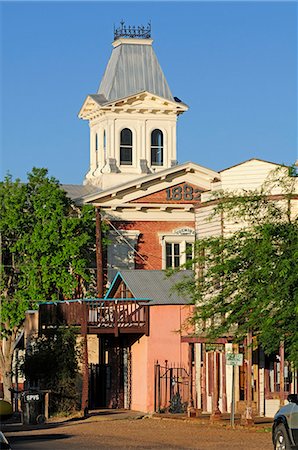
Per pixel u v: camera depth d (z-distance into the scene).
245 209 41.62
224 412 49.31
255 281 39.72
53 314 57.44
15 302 66.44
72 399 53.62
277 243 39.34
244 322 41.97
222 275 41.88
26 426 48.41
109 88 82.31
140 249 73.62
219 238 42.00
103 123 81.75
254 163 50.88
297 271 37.94
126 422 47.81
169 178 74.25
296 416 29.11
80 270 67.38
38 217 67.56
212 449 34.09
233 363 42.09
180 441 37.50
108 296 61.06
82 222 68.19
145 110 81.31
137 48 83.88
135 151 81.19
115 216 73.12
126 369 57.75
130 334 57.38
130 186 73.00
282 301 38.88
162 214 74.31
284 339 39.09
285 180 47.22
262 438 38.19
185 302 55.88
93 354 63.34
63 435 41.72
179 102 82.06
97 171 82.12
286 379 48.28
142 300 55.44
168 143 81.88
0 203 67.88
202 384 53.12
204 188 75.12
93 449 34.81
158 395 54.78
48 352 54.47
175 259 74.44
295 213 46.00
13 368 67.88
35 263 66.69
